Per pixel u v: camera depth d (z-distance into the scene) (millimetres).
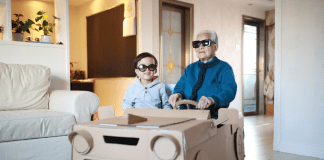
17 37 2721
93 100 1889
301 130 2354
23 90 1973
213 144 837
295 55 2414
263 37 5984
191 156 655
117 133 677
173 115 872
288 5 2467
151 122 723
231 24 5289
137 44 3777
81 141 726
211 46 1428
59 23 2732
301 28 2375
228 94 1227
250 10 5684
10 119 1487
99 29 4777
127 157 665
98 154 709
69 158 1708
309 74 2314
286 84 2475
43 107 2059
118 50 4215
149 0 3814
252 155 2281
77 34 5570
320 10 2252
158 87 1723
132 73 3887
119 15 4160
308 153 2287
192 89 1409
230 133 1075
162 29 4324
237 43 5402
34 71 2070
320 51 2246
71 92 1921
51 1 5289
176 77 4555
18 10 4922
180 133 604
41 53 2461
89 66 5145
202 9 4758
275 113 2533
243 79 5516
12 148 1484
